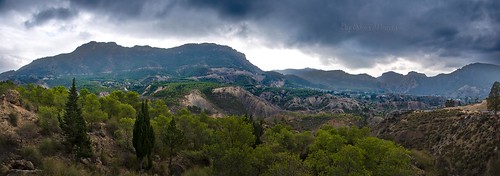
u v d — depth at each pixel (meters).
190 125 62.00
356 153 42.25
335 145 52.91
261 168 45.25
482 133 80.06
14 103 44.31
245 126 54.25
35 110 48.03
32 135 38.38
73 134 37.97
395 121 130.25
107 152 45.62
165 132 53.66
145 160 47.69
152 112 76.50
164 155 53.59
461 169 76.50
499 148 69.88
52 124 42.66
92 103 55.75
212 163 53.00
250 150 46.84
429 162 79.06
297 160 39.72
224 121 55.28
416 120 118.06
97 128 51.78
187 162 55.16
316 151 53.47
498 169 65.56
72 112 38.84
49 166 33.22
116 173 41.34
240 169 44.06
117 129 54.22
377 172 47.34
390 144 54.66
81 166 37.56
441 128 100.62
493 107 90.31
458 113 104.12
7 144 34.09
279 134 70.75
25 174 30.45
